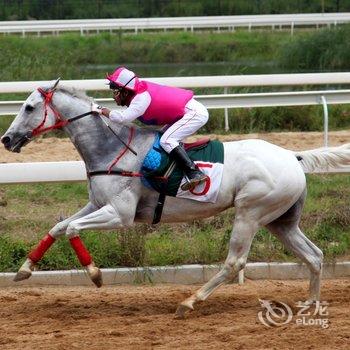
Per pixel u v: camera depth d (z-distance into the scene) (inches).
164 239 517.7
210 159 412.2
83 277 482.6
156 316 410.6
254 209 412.5
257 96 759.1
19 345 362.6
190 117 408.8
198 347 354.3
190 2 2164.1
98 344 361.1
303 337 366.6
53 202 593.3
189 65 1537.9
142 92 405.7
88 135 413.4
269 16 1836.9
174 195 410.3
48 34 1798.7
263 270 493.4
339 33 1413.6
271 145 422.9
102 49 1622.8
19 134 410.0
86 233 509.4
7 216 561.6
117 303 437.7
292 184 411.8
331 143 719.7
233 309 423.8
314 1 2142.0
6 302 442.0
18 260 494.9
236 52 1641.2
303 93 753.0
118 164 409.4
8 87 761.0
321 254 424.8
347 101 760.3
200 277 488.7
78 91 417.7
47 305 435.2
